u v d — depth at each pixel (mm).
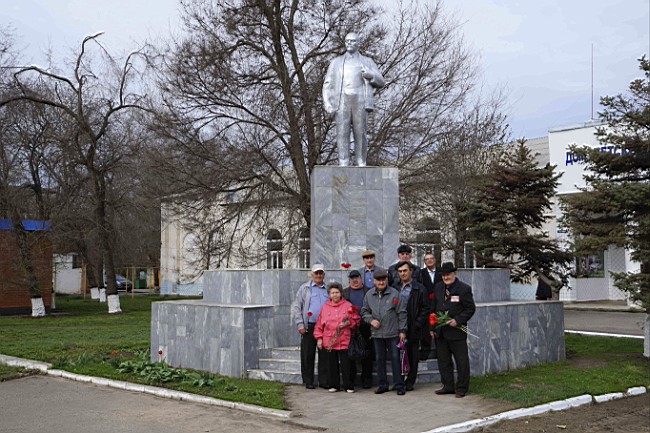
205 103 21859
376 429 7695
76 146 28578
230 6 21984
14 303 29250
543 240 22766
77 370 11828
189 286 45031
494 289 14438
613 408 9375
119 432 7711
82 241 33594
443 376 9695
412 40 22203
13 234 28734
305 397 9492
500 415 8352
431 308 9953
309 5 21797
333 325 9805
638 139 13500
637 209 13336
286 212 22828
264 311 11398
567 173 29047
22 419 8508
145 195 23156
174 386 10227
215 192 21922
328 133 21609
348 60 14008
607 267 31656
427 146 21969
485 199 23203
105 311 29984
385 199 13484
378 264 13297
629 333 18734
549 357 13219
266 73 22219
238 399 9164
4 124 29625
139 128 28719
